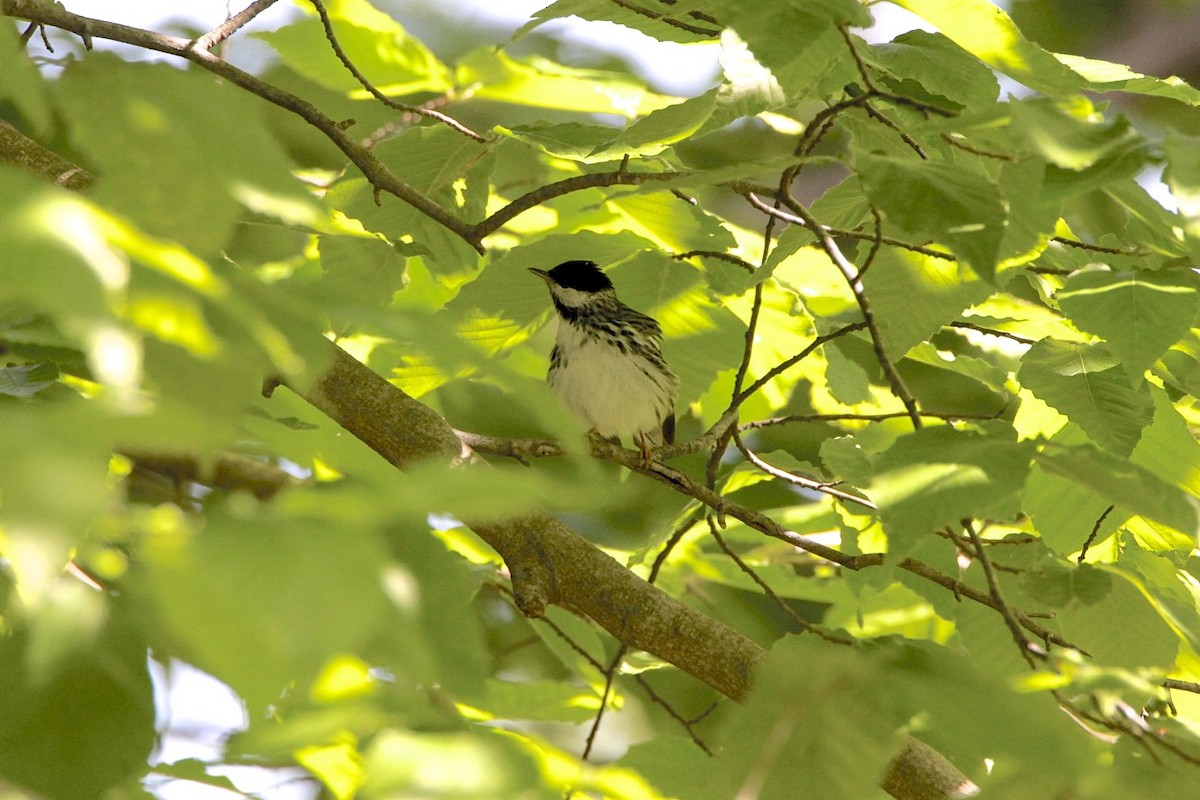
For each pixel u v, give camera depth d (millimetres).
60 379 6996
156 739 4457
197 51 7836
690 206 9766
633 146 7555
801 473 10477
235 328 2971
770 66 4488
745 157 19031
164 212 2744
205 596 2061
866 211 7727
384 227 9797
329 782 4609
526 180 11328
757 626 16016
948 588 7582
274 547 2125
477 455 7953
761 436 16922
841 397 9633
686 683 15930
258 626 2047
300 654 2037
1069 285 6113
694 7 6547
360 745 3588
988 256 4539
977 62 7145
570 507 2168
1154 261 6273
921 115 7484
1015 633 5109
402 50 9945
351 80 10250
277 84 16984
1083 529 7738
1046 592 5926
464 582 3166
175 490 7848
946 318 7422
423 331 2646
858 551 9039
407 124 10258
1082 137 4488
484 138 9039
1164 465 7969
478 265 10625
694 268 10109
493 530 7945
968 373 9930
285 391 8391
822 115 6363
